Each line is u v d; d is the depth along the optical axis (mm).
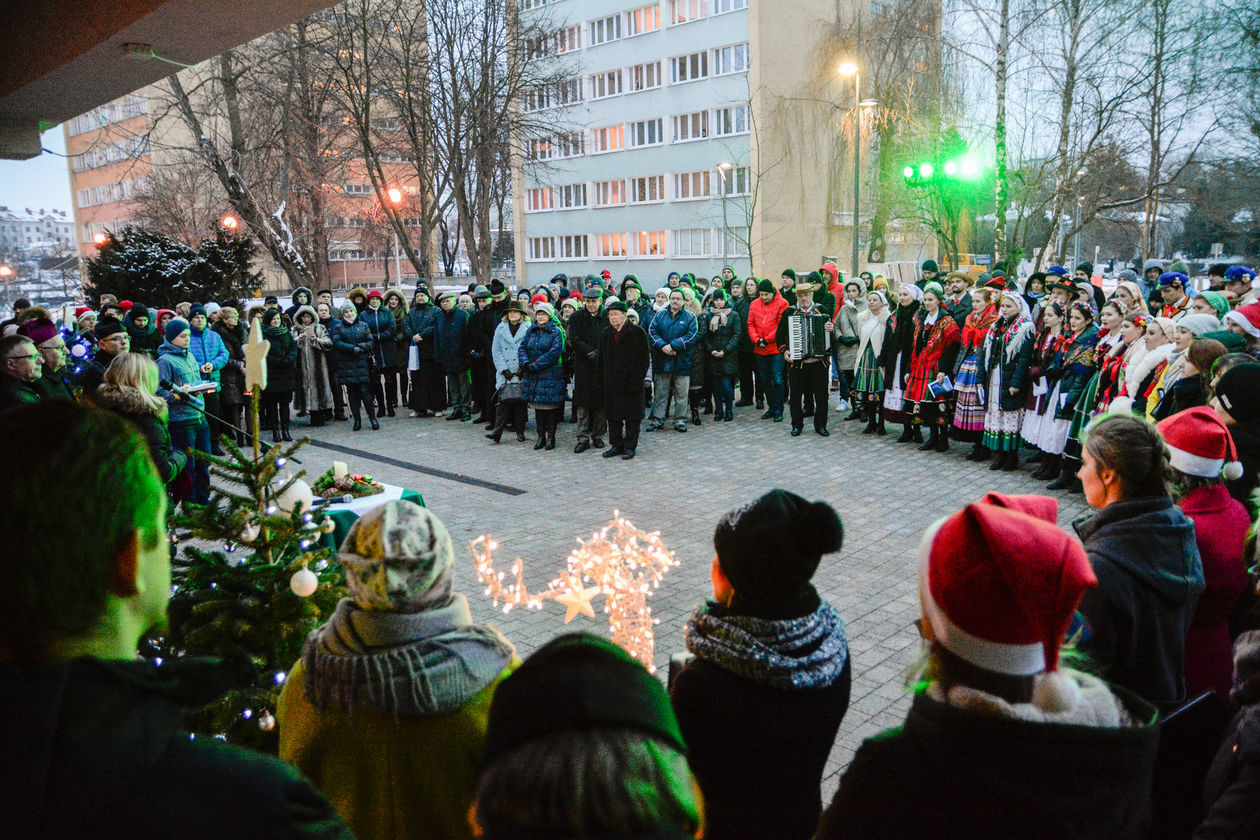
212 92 19578
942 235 24906
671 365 10680
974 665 1229
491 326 11273
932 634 1324
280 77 18719
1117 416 2271
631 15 38906
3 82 8727
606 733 817
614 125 40562
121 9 6332
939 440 9414
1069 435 7621
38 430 986
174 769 925
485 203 20078
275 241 18734
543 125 21469
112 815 875
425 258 19172
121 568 999
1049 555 1194
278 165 21500
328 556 2783
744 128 36188
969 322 8797
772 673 1699
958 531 1263
